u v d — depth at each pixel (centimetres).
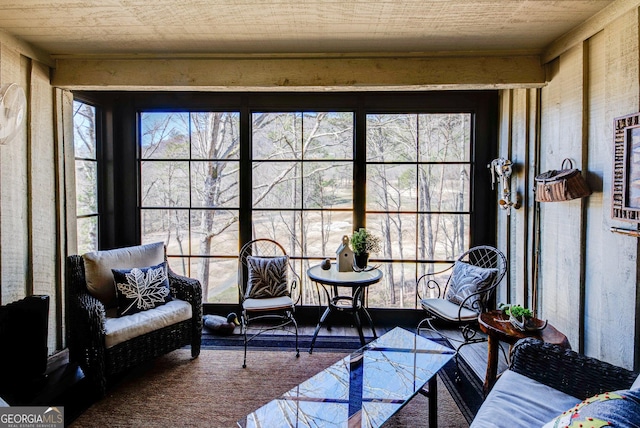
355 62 276
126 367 240
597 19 216
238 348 302
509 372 179
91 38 250
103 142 348
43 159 272
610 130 212
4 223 238
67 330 275
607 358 214
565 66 250
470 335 327
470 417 211
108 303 271
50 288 278
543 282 279
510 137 317
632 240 196
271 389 239
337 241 358
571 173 224
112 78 279
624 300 201
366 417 159
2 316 215
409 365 199
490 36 247
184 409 218
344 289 360
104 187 351
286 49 271
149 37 249
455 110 342
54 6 206
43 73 272
